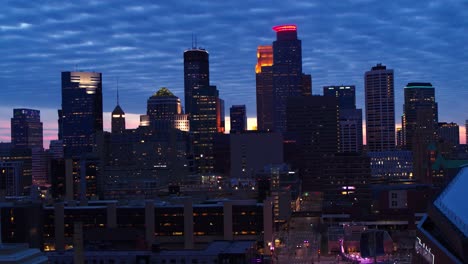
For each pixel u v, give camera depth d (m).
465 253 163.62
